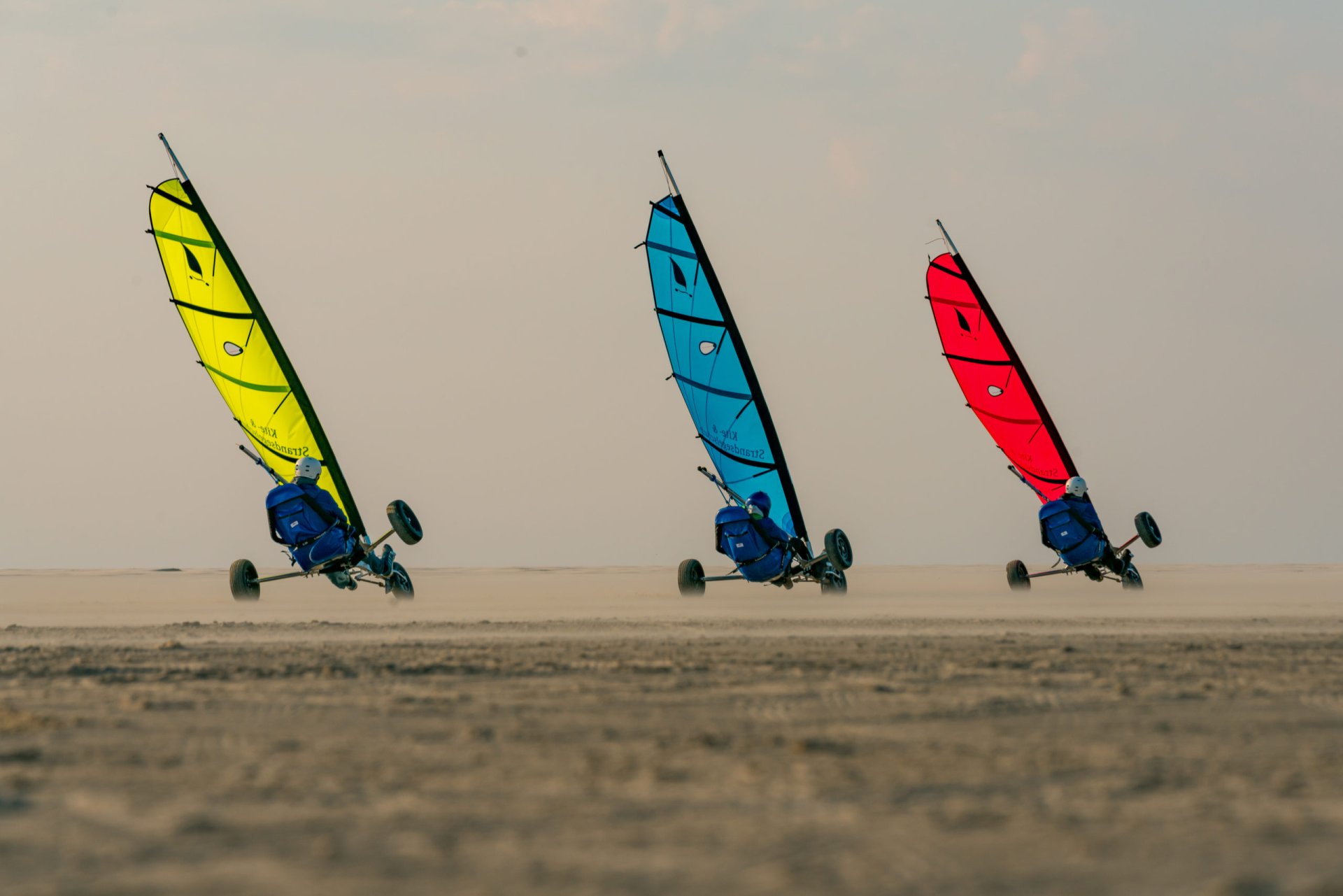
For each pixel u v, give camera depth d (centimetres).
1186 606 8162
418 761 2631
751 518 10550
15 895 1723
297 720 3166
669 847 1961
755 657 4550
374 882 1783
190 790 2367
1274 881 1770
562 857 1911
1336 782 2405
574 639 5447
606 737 2919
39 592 12075
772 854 1919
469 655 4672
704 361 11650
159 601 9756
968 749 2744
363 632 5944
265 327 10919
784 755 2683
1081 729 3011
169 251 10919
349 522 10575
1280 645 5022
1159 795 2302
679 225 11669
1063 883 1770
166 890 1747
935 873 1816
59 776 2488
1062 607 8025
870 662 4372
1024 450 13800
